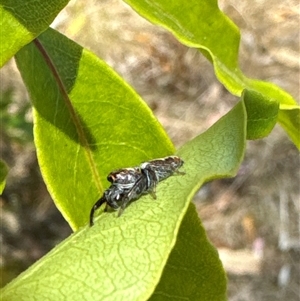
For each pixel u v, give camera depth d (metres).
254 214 0.31
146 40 0.35
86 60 0.08
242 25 0.36
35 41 0.08
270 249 0.29
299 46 0.36
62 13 0.34
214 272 0.06
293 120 0.07
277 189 0.31
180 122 0.33
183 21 0.08
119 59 0.35
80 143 0.08
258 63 0.35
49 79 0.08
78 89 0.08
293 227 0.30
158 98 0.34
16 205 0.27
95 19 0.34
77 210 0.07
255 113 0.06
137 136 0.08
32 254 0.26
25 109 0.23
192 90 0.34
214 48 0.08
